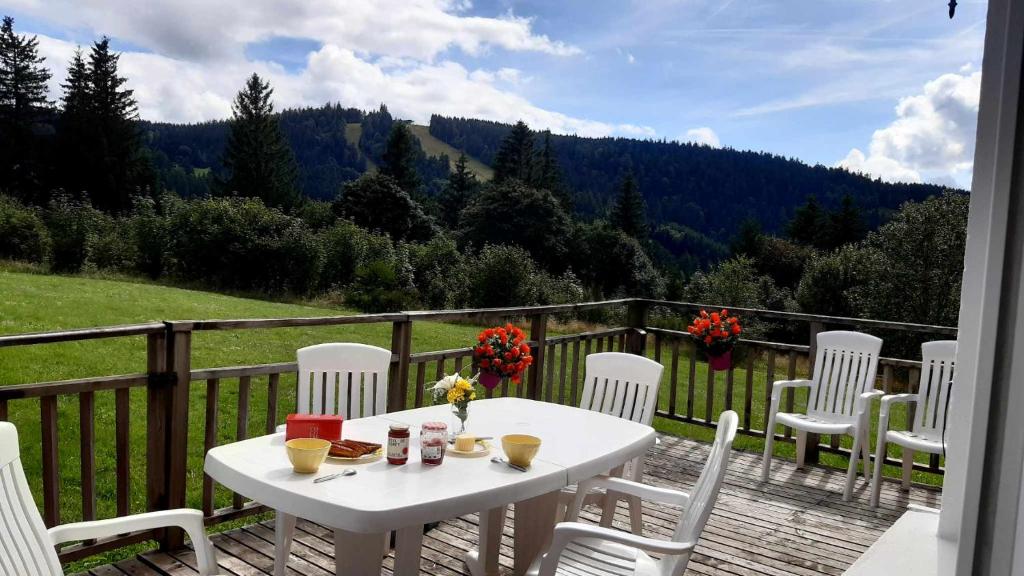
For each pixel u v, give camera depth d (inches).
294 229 884.6
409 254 938.7
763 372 590.9
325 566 123.5
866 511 166.1
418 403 161.6
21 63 1336.1
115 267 871.7
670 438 227.0
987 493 42.5
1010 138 40.9
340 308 836.6
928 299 706.2
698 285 964.6
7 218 845.2
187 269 876.6
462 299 879.7
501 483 86.4
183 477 124.7
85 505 114.7
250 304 752.3
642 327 240.2
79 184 1344.7
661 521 154.4
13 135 1328.7
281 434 100.3
